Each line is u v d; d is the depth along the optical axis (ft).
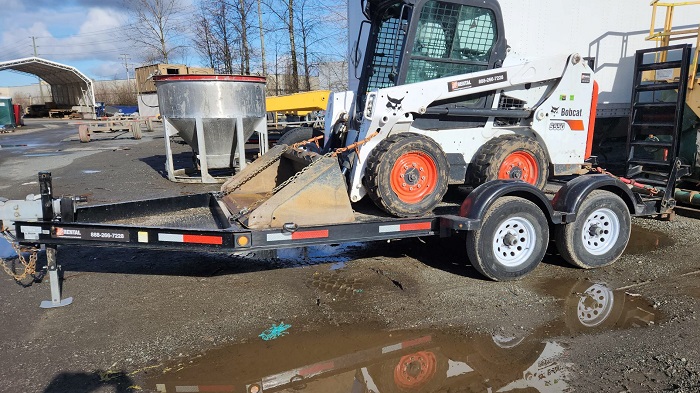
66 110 135.95
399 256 17.19
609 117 32.30
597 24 30.81
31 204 13.28
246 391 9.48
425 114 15.81
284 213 13.08
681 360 10.25
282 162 18.37
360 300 13.51
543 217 14.75
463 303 13.24
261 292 14.14
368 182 14.46
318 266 16.29
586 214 15.42
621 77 31.89
